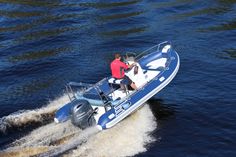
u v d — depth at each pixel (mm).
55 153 14617
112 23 31812
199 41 26703
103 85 17016
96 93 16312
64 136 15539
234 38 26891
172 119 17328
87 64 24344
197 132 16438
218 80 20953
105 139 15258
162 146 15500
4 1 40375
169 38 27734
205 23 30312
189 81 21047
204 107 18297
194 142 15820
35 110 18766
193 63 23188
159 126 16766
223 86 20266
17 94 20953
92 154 14484
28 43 28688
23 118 17812
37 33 30750
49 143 15266
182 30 29109
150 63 19203
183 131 16469
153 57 19344
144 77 17516
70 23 32625
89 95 16094
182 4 35438
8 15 35844
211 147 15508
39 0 40438
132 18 32594
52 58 25547
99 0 38969
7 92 21281
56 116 15742
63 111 15812
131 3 37000
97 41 28234
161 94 19750
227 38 26953
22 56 26328
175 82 21016
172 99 19172
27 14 35875
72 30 30875
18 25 33000
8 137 16375
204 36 27562
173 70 17734
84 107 14977
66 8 37031
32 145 15258
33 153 14773
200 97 19250
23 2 39844
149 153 15008
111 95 16688
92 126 15312
